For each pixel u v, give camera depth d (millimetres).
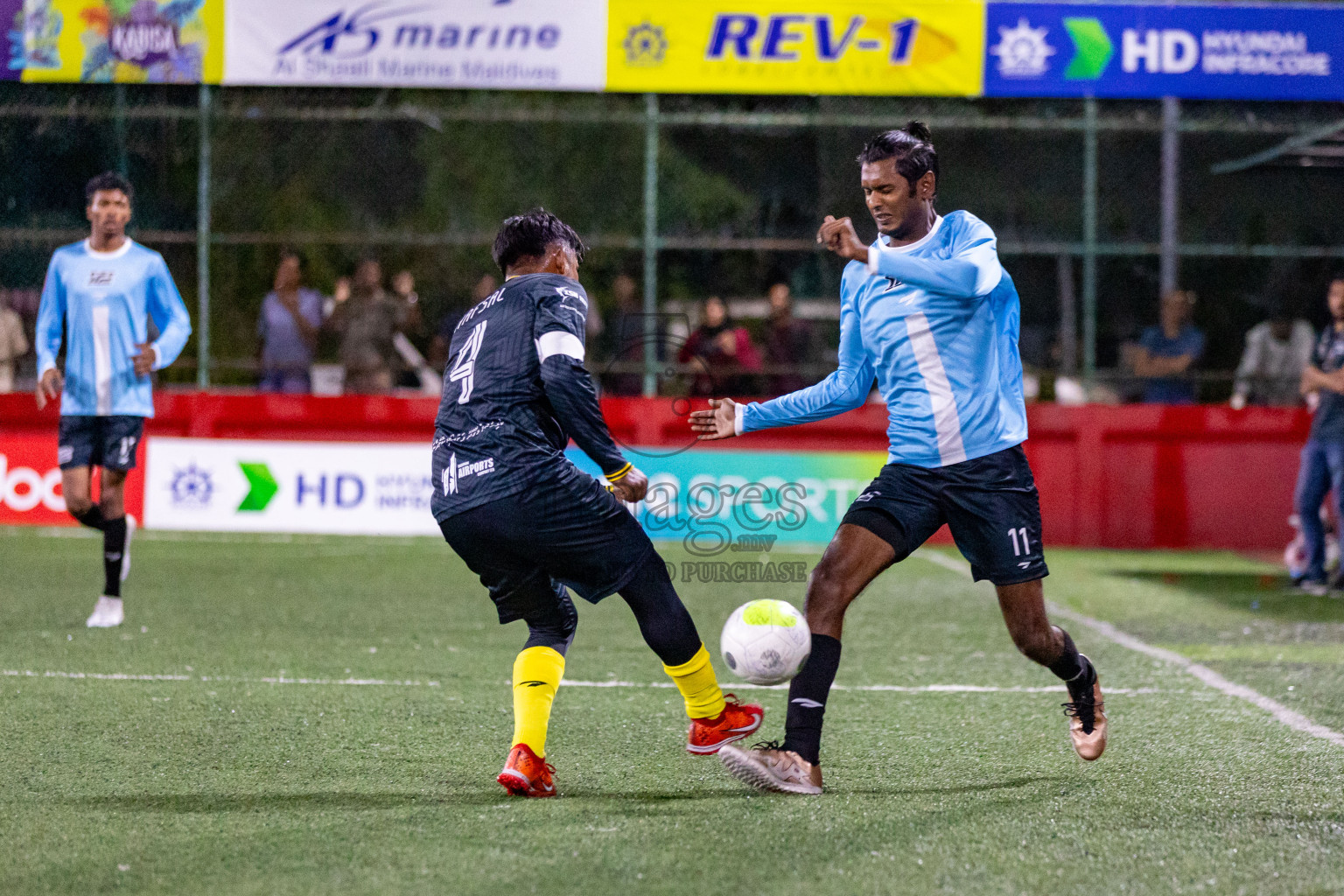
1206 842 10297
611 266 34875
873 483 11758
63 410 20219
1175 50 33375
